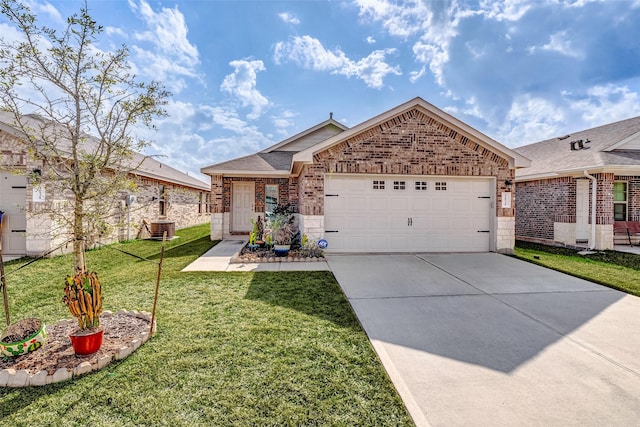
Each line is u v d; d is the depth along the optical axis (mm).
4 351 3316
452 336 4035
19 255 9211
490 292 5930
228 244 12336
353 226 9766
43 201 8969
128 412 2570
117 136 4090
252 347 3641
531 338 3992
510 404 2707
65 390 2836
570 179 11711
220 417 2521
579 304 5281
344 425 2451
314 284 6328
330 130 17188
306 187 9438
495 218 9922
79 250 3891
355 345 3738
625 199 12203
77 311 3391
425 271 7547
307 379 3035
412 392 2867
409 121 9547
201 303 5152
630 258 9477
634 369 3275
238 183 15508
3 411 2578
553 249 11344
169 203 17375
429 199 9938
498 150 9758
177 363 3279
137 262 8656
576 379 3086
